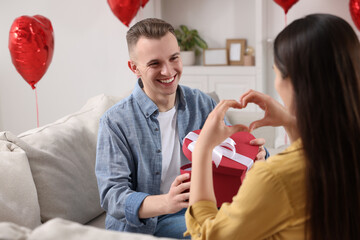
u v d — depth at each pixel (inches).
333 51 34.9
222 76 181.6
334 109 34.9
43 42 112.0
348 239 35.5
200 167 40.9
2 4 179.0
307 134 35.4
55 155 77.9
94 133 88.7
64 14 177.6
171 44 67.4
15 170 69.1
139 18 172.4
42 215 73.6
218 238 37.3
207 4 190.1
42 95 185.5
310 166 35.1
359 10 135.6
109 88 178.7
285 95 38.3
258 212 35.9
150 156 70.4
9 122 189.6
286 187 35.7
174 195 58.9
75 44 179.2
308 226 36.0
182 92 74.0
